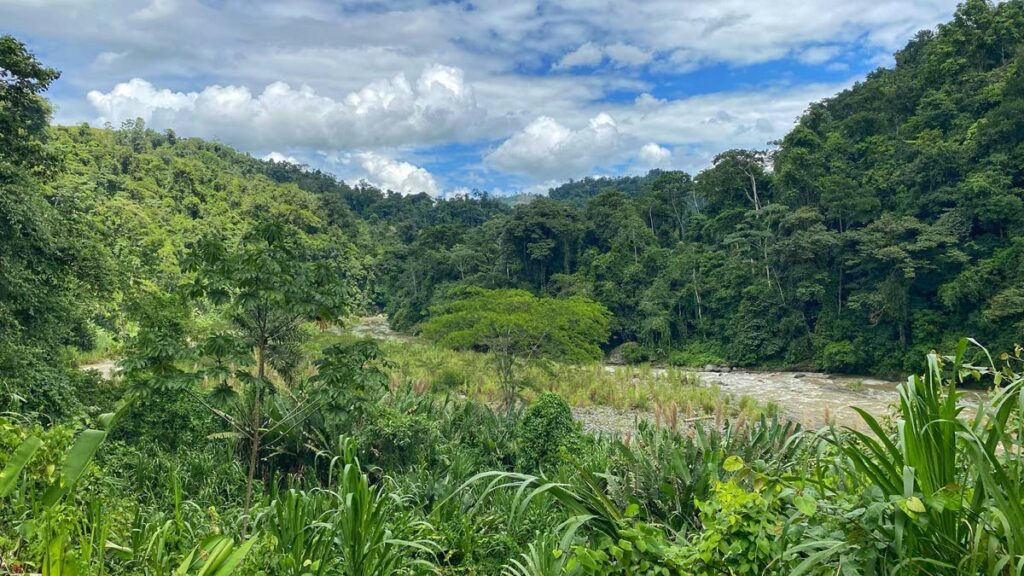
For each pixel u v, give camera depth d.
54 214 12.63
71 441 2.04
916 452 1.84
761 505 2.06
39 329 12.26
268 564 2.89
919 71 47.53
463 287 47.75
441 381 22.86
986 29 43.22
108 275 13.45
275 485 4.80
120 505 3.17
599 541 2.48
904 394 1.94
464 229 65.50
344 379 6.59
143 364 6.08
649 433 4.88
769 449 4.70
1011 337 28.44
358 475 3.36
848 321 34.78
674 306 44.12
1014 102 32.38
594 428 19.67
